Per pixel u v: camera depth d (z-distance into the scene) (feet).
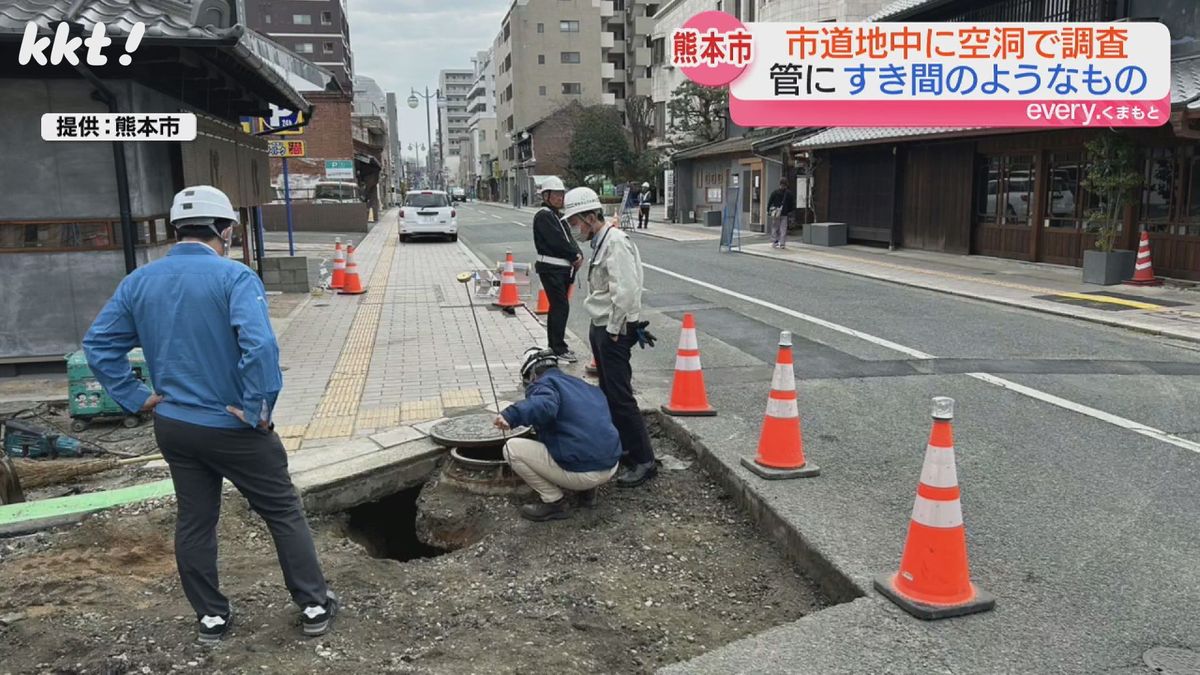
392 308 40.68
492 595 13.48
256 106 39.14
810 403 22.62
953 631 11.03
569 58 247.09
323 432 20.36
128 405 11.28
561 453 15.57
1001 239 56.39
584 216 17.28
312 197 113.70
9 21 22.89
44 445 20.43
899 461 17.89
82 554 14.71
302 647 11.69
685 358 20.99
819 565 13.41
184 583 11.52
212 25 24.32
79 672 11.00
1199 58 43.37
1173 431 19.84
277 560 14.65
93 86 25.50
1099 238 44.45
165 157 28.78
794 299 41.63
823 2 90.84
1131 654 10.53
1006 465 17.66
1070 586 12.34
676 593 13.51
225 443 11.11
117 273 26.76
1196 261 41.93
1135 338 31.01
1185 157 42.06
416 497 18.65
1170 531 14.29
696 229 96.58
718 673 10.18
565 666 11.19
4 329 26.45
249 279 11.16
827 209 76.54
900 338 31.30
